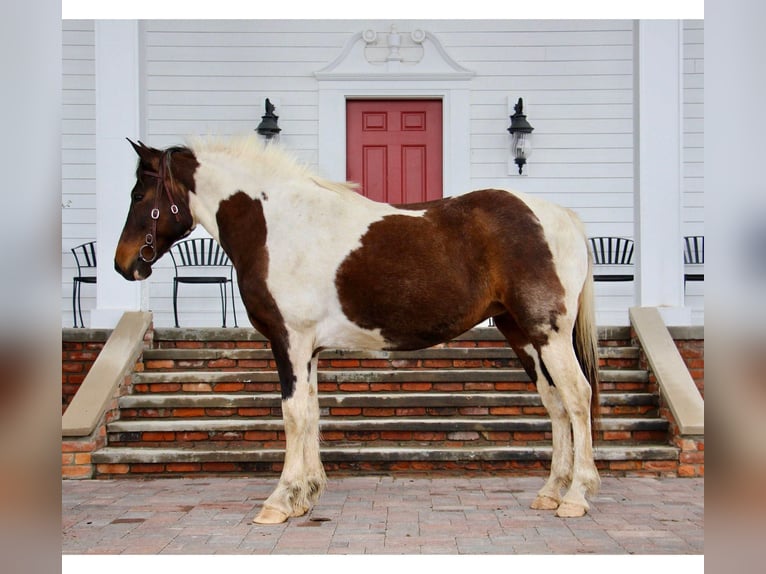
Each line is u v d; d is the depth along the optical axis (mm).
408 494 5270
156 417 6258
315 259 4699
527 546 4055
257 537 4250
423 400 6168
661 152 6824
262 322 4797
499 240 4621
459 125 8938
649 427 5996
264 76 8930
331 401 6176
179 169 5035
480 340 6777
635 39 6930
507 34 8930
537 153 8969
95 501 5105
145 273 5129
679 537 4211
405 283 4660
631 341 6758
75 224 8945
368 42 8914
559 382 4605
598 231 8977
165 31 8883
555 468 4922
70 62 8875
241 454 5828
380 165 9008
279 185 4883
